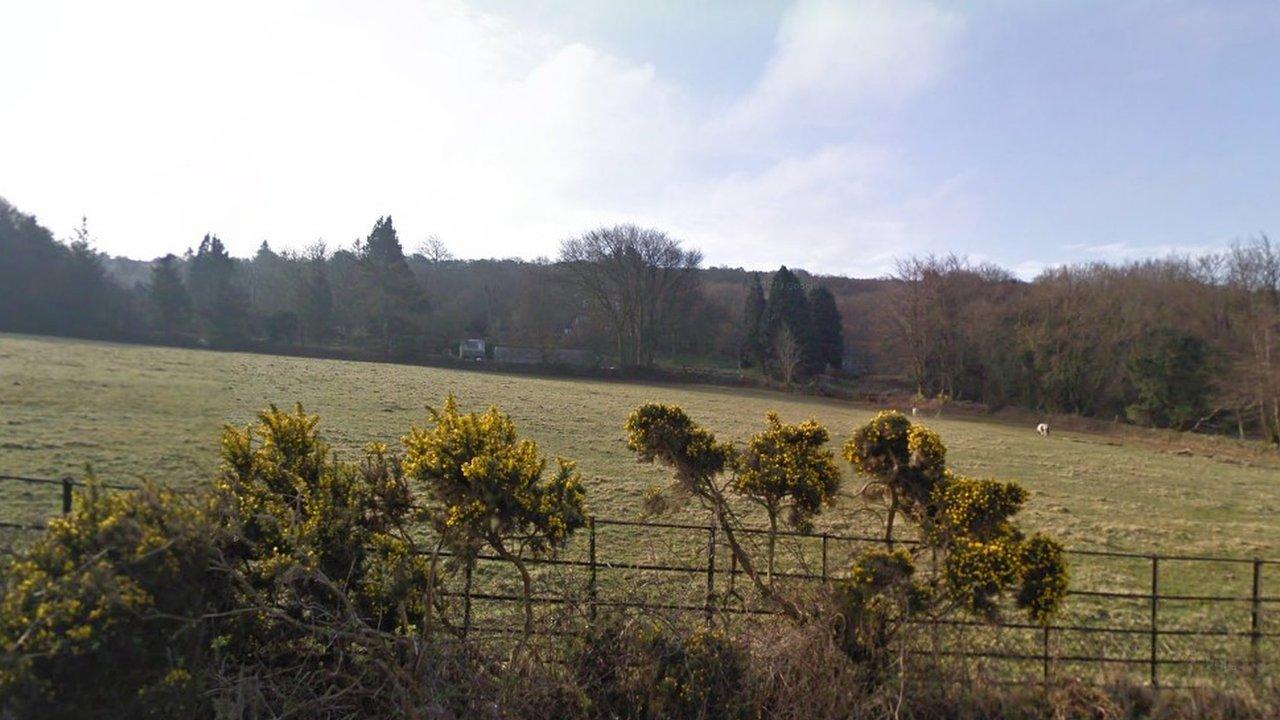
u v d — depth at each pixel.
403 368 49.56
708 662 5.06
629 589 6.97
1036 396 50.28
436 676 4.62
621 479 18.09
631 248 64.12
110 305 53.94
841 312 77.94
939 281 55.59
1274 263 41.34
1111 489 23.38
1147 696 5.82
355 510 5.16
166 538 3.72
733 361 74.44
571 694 4.87
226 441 5.33
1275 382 36.75
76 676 3.38
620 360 64.62
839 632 5.44
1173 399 43.38
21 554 4.25
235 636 4.39
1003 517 5.86
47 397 22.23
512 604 7.16
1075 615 9.73
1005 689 5.58
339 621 4.60
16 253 50.06
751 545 8.35
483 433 5.30
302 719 4.50
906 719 5.14
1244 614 9.66
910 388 59.38
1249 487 25.91
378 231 70.75
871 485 6.82
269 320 59.12
